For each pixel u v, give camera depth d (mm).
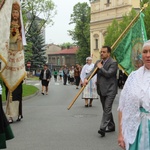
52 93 23156
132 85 3615
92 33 73312
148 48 3590
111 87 7992
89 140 7621
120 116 3781
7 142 7461
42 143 7371
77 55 83125
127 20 42656
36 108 13797
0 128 5520
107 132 8484
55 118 10914
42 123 9930
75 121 10281
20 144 7281
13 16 9992
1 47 9094
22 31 10148
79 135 8180
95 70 8086
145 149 3537
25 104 15500
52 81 50094
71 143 7348
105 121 7988
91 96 14016
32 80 53688
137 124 3572
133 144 3594
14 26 10008
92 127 9250
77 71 28688
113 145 7129
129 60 8922
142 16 8992
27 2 33906
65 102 16438
